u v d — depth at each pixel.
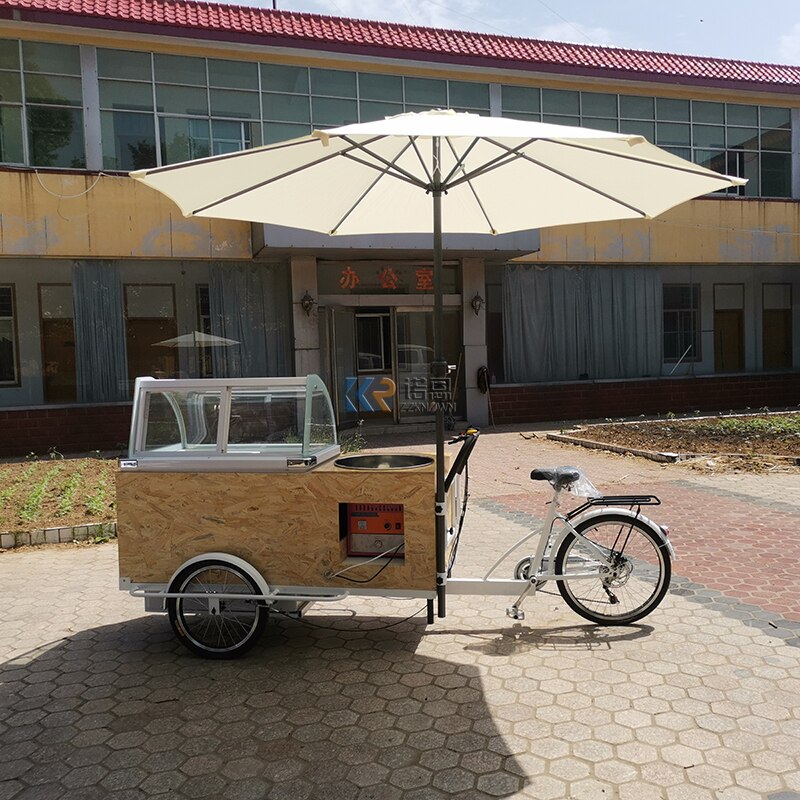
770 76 15.84
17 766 3.01
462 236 12.45
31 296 11.99
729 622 4.27
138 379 4.14
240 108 12.62
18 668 3.96
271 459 3.91
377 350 13.83
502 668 3.77
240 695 3.57
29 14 11.23
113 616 4.75
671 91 15.12
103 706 3.50
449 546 4.19
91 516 7.12
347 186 4.68
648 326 15.63
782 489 7.86
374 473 3.84
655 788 2.72
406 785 2.80
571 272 15.02
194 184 4.13
